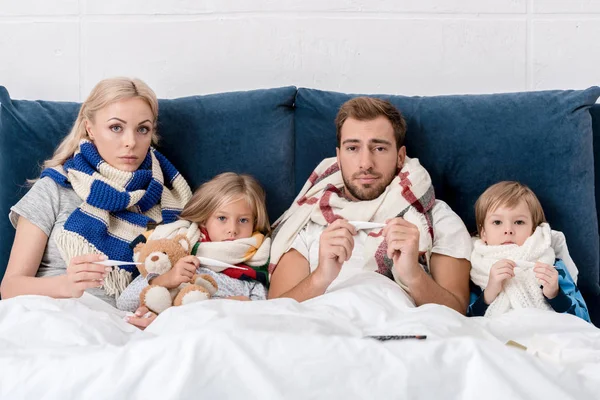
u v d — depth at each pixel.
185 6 2.64
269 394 1.38
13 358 1.48
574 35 2.65
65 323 1.66
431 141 2.32
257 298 2.08
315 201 2.21
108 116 2.15
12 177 2.30
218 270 2.10
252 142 2.36
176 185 2.28
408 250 1.90
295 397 1.40
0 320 1.70
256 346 1.43
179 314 1.69
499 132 2.30
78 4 2.65
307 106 2.39
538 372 1.40
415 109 2.35
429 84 2.64
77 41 2.65
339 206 2.17
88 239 2.10
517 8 2.64
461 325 1.70
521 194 2.12
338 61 2.64
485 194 2.16
